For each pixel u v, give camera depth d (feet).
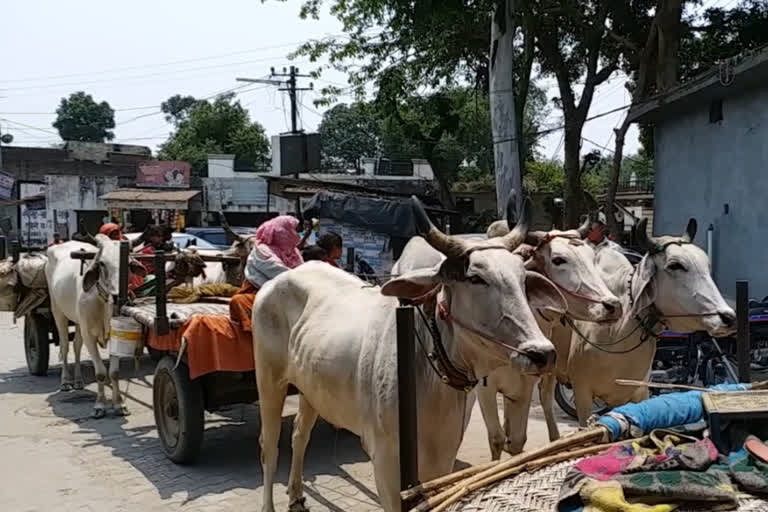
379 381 11.41
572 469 8.79
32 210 103.60
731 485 8.25
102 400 25.43
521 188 42.01
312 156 67.72
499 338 9.75
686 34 54.95
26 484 18.69
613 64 51.39
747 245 36.96
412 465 9.01
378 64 58.18
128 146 134.72
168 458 20.45
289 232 20.03
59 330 29.43
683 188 43.62
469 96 67.26
